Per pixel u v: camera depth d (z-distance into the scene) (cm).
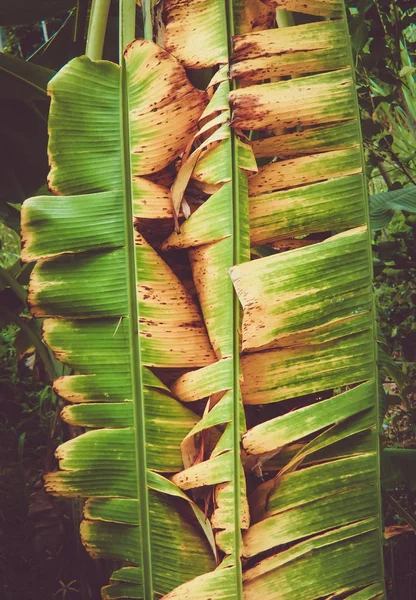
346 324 196
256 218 196
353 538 198
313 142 198
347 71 196
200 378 192
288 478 194
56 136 198
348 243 195
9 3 273
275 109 191
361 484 198
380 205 288
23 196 315
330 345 196
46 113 291
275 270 188
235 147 191
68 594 278
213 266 192
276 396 194
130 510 198
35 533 292
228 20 194
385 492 233
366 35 279
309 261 191
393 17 334
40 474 355
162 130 195
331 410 193
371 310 197
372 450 199
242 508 188
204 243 193
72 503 269
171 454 196
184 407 198
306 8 196
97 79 197
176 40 197
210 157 193
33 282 199
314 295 191
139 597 199
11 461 374
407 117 361
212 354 196
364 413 198
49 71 257
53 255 197
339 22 197
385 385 431
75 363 199
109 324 197
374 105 330
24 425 392
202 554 196
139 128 195
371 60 317
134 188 196
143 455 196
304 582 194
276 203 196
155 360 194
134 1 207
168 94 194
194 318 196
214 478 188
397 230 446
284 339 194
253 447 187
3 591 280
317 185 196
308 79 194
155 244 205
